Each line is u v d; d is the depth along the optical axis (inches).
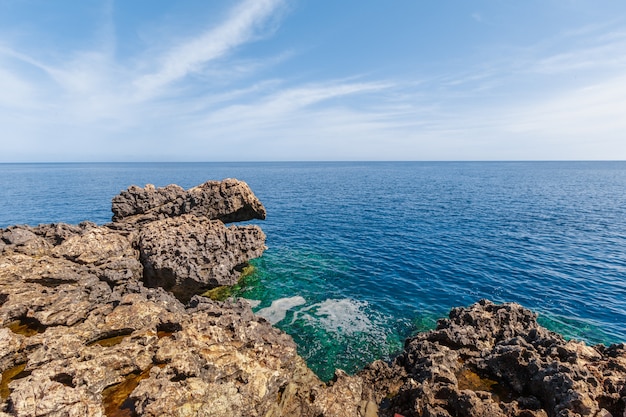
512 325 672.4
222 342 538.9
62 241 956.0
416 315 869.2
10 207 2209.6
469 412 435.2
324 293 1003.3
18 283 677.9
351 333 794.8
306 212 2217.0
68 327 557.0
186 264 1002.7
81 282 748.0
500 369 531.5
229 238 1152.8
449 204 2507.4
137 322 591.5
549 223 1814.7
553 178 5231.3
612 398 429.1
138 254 999.6
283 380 526.3
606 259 1234.6
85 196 2795.3
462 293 982.4
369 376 617.9
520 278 1075.3
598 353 541.0
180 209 1285.7
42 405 370.6
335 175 6441.9
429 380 518.6
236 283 1090.7
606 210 2191.2
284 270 1182.3
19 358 489.7
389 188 3752.5
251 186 4020.7
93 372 452.4
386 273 1137.4
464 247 1395.2
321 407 502.6
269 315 882.8
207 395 435.2
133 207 1250.6
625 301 917.8
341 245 1455.5
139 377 483.8
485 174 6535.4
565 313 861.8
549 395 446.3
